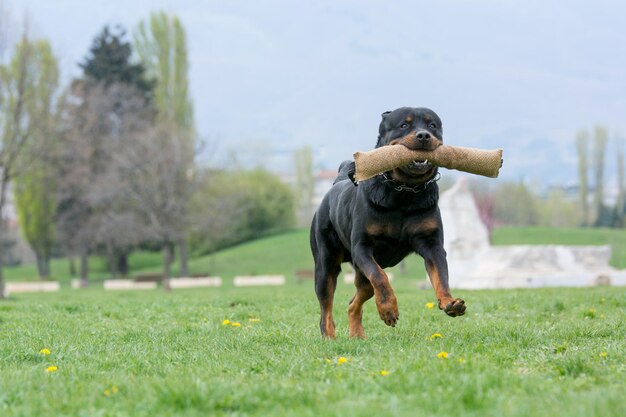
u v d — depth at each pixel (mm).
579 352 7289
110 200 50719
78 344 8953
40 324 11641
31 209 62000
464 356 6980
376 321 11289
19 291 44469
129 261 75312
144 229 46469
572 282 28062
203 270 63938
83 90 56312
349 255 9711
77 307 14852
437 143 8133
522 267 29203
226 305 15016
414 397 5402
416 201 8320
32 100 40281
